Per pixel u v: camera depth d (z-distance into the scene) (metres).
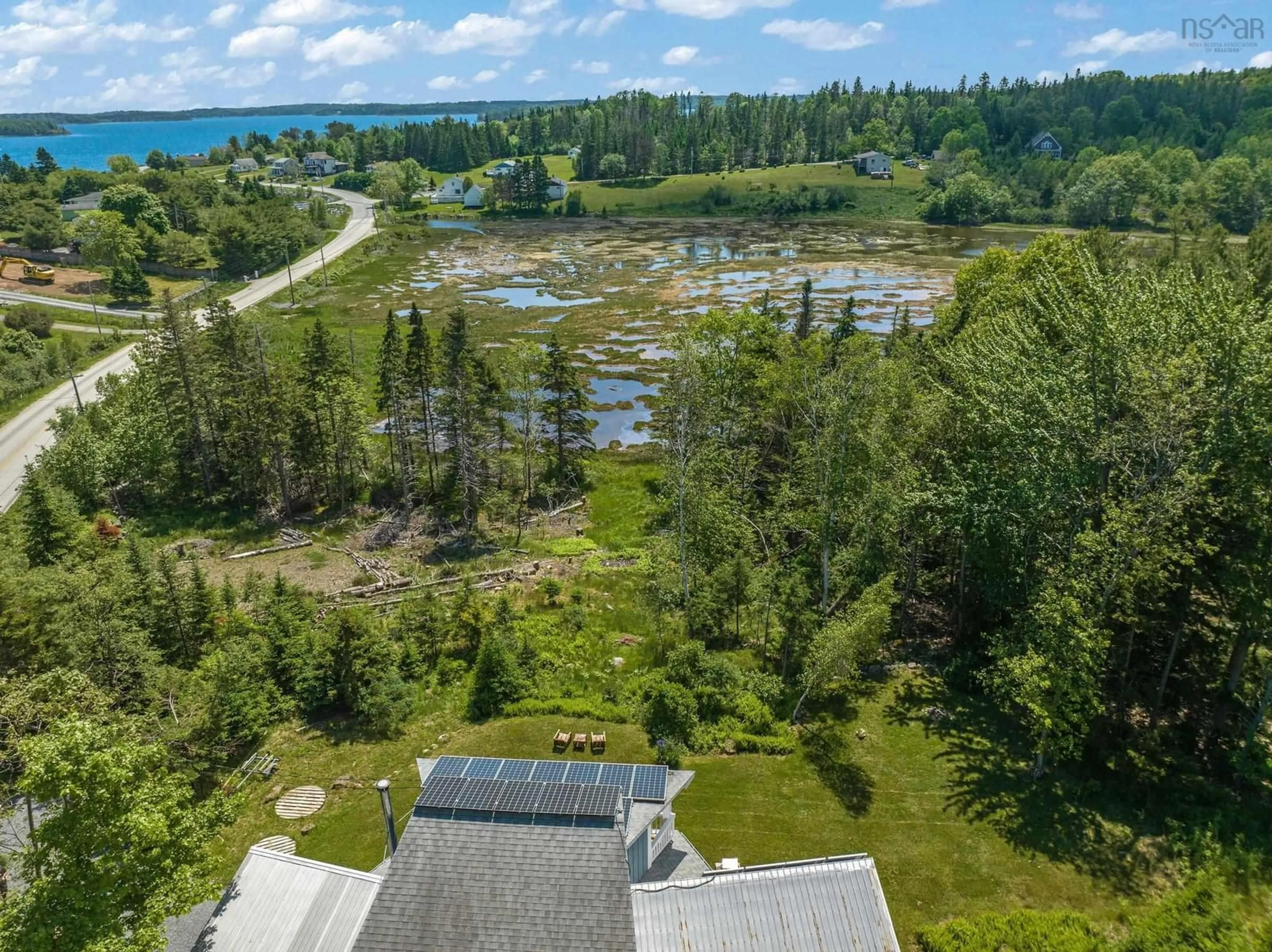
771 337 53.28
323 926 17.95
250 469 52.34
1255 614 24.55
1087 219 155.25
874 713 29.86
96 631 28.36
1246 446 24.66
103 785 15.98
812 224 170.50
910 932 20.72
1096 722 28.09
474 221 179.12
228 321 52.91
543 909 16.31
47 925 15.02
